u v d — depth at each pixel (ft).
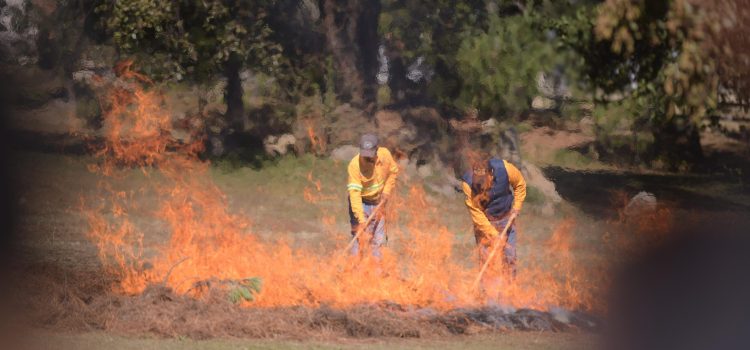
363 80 283.59
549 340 82.99
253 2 275.59
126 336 78.43
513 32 250.16
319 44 286.05
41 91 326.65
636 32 211.82
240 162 264.93
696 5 205.36
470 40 260.21
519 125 331.16
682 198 272.72
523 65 251.60
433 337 83.46
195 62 279.28
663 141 330.54
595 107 300.61
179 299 87.45
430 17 266.36
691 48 207.92
